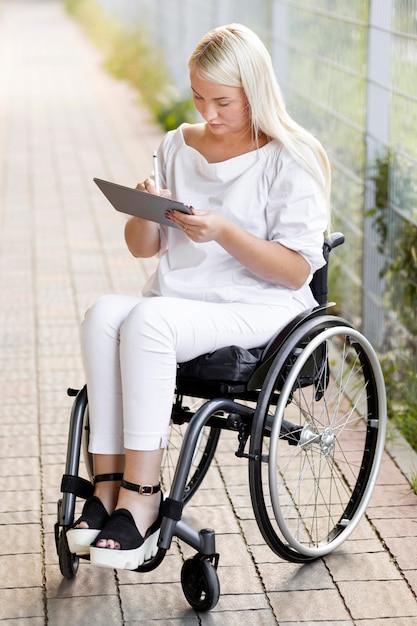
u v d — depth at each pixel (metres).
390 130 5.60
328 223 3.86
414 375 5.20
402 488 4.48
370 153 5.89
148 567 3.48
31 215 9.51
